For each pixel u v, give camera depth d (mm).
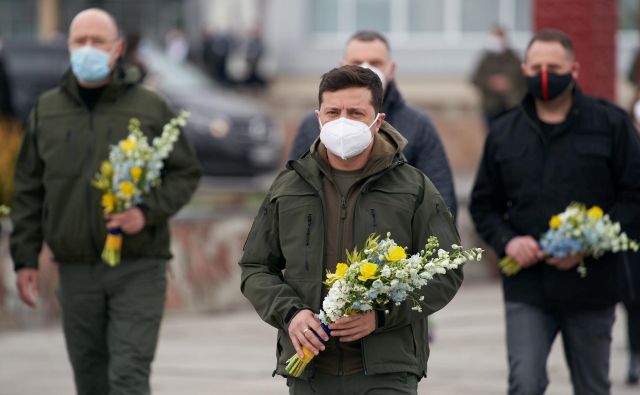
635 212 16766
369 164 12828
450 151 64312
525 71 17031
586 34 26094
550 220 16859
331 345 12812
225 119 46688
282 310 12594
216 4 73062
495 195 17484
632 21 64688
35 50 47469
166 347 26812
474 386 22891
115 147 17000
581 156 16812
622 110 17047
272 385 23047
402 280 12078
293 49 68438
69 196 17344
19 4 74938
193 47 67188
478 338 27812
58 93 17688
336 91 12602
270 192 13172
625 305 22812
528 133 17078
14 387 22844
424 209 12891
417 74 66875
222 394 22234
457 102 64875
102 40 17234
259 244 13156
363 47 18406
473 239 35812
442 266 12172
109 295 17328
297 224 12852
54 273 28609
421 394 22203
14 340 27188
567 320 17000
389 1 67688
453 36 67312
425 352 13180
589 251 16547
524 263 16688
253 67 66250
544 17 26297
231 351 26391
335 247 12773
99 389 17844
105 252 16953
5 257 28031
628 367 23266
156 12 76000
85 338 17578
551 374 24031
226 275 31141
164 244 17516
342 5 68312
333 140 12461
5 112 36062
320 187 12828
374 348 12680
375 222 12758
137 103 17609
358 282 12125
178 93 47156
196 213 31188
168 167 17766
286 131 65688
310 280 12773
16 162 17891
